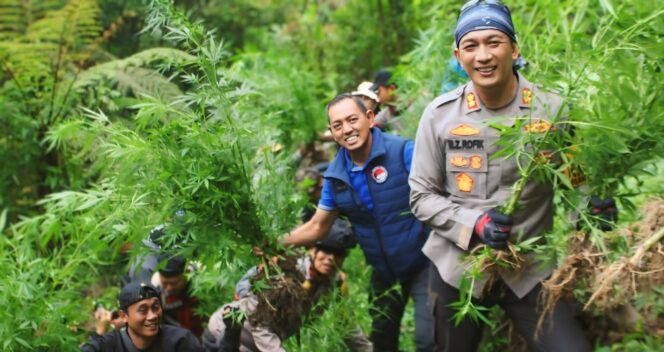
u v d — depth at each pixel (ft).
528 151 9.43
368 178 12.15
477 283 9.92
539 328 9.91
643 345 10.69
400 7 32.60
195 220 10.16
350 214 12.41
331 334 11.84
